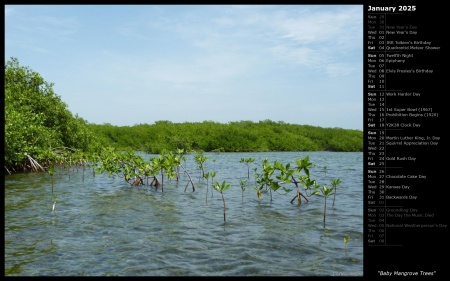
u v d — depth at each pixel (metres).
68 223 9.40
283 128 78.56
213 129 65.56
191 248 7.36
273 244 7.59
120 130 60.06
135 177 16.42
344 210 10.97
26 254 7.02
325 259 6.74
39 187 15.68
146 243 7.71
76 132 30.61
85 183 17.02
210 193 14.20
